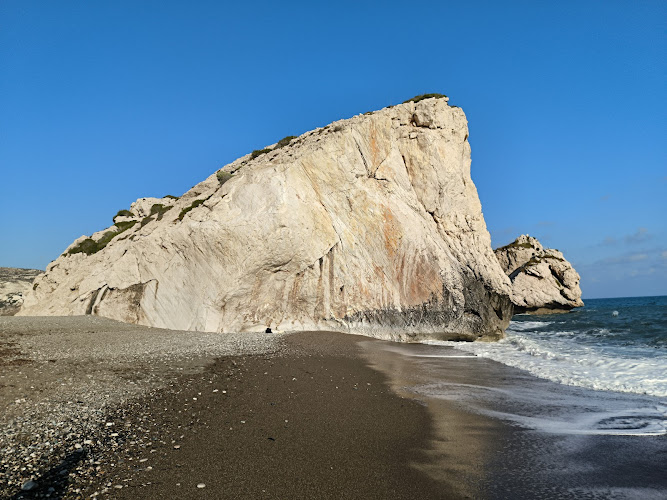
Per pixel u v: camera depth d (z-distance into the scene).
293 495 5.48
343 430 8.04
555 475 6.27
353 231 25.95
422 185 28.59
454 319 25.45
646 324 33.44
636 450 7.28
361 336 23.67
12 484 5.39
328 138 26.55
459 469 6.45
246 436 7.48
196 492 5.45
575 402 10.46
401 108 29.69
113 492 5.35
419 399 10.65
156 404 8.98
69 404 8.62
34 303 28.55
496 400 10.62
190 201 29.09
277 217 23.55
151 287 24.56
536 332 32.12
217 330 22.98
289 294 24.45
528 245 72.38
